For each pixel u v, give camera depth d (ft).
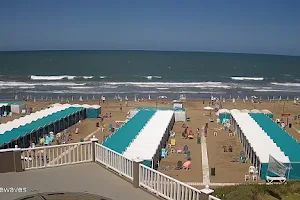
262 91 264.72
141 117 138.31
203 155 108.99
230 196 61.82
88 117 163.22
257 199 61.72
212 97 218.18
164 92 250.37
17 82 290.35
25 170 40.34
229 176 90.53
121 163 39.04
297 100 216.54
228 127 144.56
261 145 100.73
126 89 262.26
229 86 287.89
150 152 91.91
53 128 131.44
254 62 629.92
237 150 114.62
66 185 36.35
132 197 33.71
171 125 142.61
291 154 93.76
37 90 251.39
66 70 422.00
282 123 149.38
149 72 410.11
